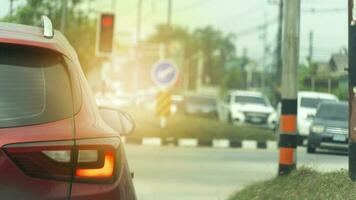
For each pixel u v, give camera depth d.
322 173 13.27
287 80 15.12
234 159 25.89
